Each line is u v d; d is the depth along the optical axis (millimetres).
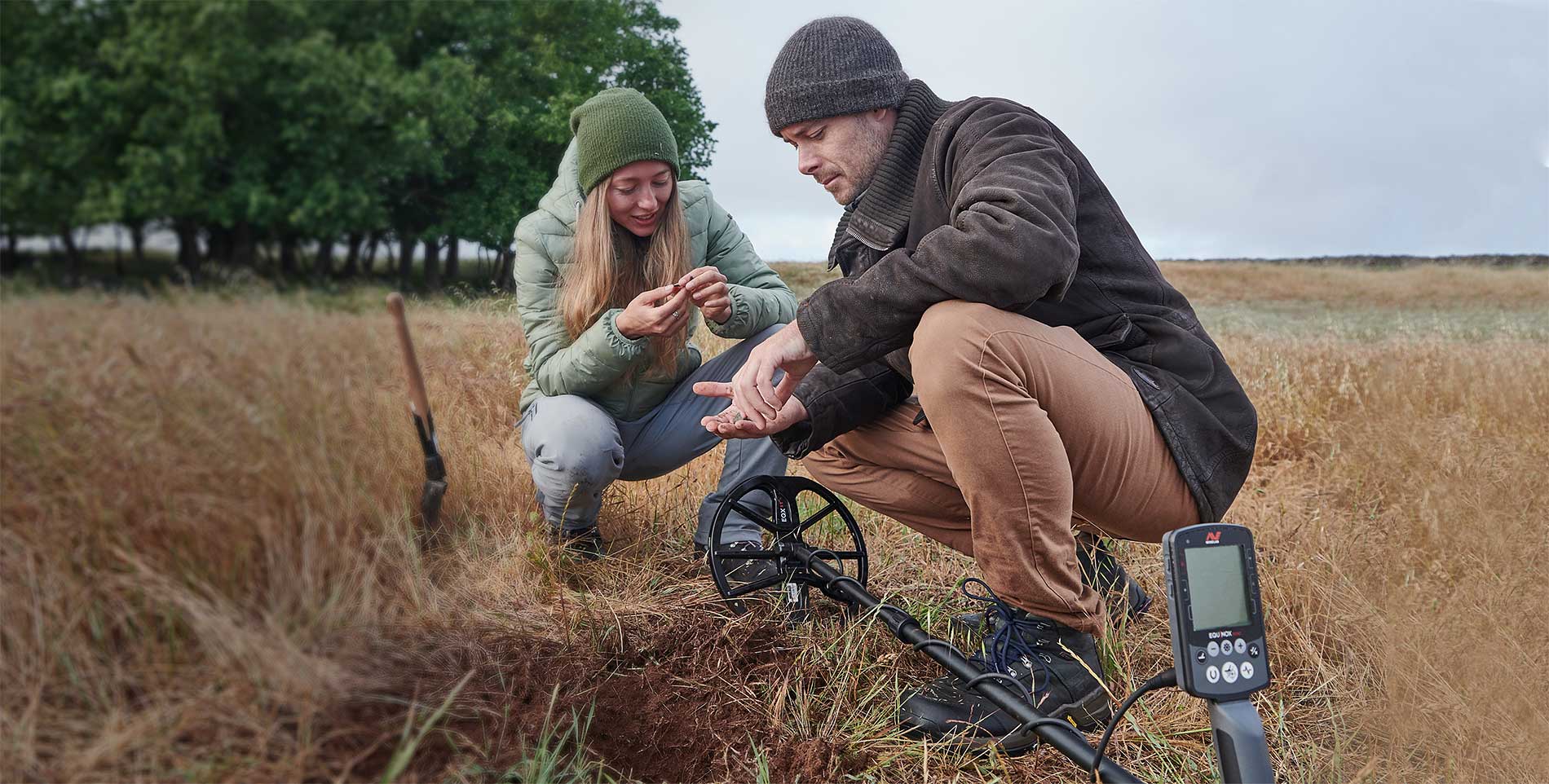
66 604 1042
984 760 1660
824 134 1862
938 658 1750
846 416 1943
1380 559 2205
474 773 1280
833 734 1652
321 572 1214
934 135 1797
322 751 1138
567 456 2004
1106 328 1779
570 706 1566
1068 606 1729
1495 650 1771
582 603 1869
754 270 2387
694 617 1955
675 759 1579
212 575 1113
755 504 2283
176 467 1099
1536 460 2465
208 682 1077
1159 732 1722
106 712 1020
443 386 1839
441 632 1485
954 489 1995
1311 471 3195
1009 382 1594
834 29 1807
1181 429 1723
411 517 1474
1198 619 1247
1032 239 1523
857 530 2109
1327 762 1660
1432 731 1686
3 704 999
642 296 1971
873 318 1627
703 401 2283
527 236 2066
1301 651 2010
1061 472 1641
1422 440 2869
